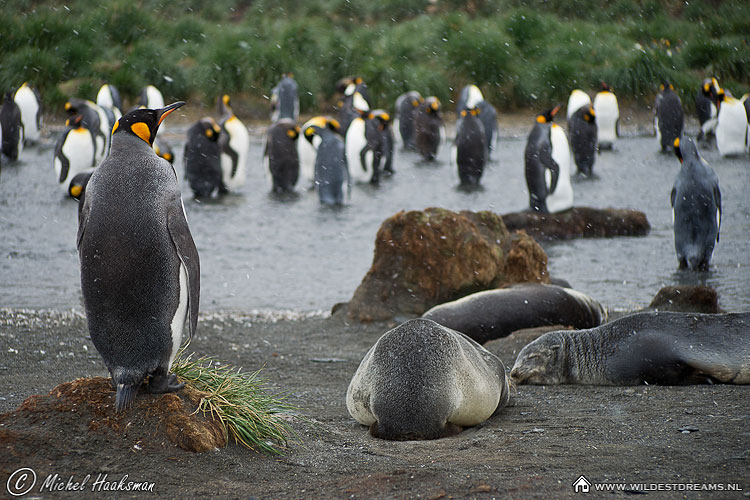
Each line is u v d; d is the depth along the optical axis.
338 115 30.86
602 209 16.08
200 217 17.52
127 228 4.36
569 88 33.25
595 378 6.82
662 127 26.25
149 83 32.22
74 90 31.41
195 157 19.86
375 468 4.44
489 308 8.59
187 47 35.50
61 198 18.73
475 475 4.16
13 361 7.54
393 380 5.15
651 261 13.47
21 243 14.34
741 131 24.09
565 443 4.84
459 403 5.22
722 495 3.81
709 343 6.51
